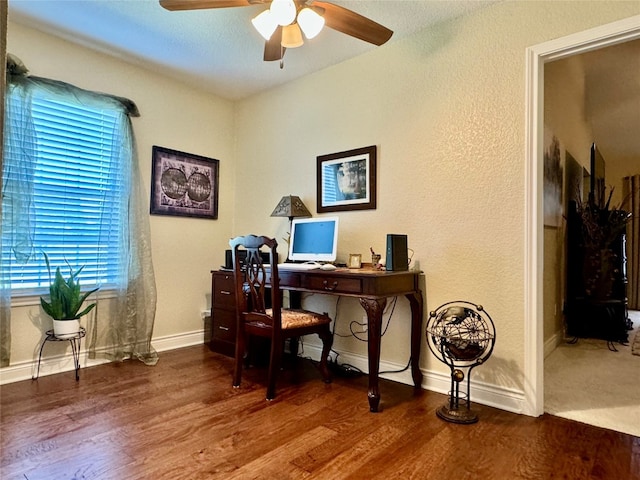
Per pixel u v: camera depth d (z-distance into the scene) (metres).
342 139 3.14
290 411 2.20
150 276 3.27
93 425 2.01
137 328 3.16
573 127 4.15
